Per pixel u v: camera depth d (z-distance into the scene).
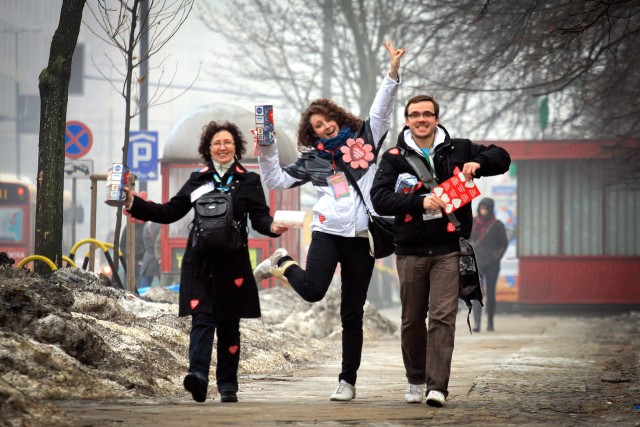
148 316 26.16
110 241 86.31
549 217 70.50
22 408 14.22
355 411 17.20
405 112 18.58
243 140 18.91
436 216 18.11
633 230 69.81
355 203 19.08
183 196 18.44
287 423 15.57
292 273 19.22
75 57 81.12
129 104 35.03
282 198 46.03
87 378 18.88
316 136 19.73
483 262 51.16
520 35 47.69
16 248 81.12
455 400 19.41
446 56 61.97
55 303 23.14
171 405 17.83
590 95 56.44
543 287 70.31
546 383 23.64
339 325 38.94
